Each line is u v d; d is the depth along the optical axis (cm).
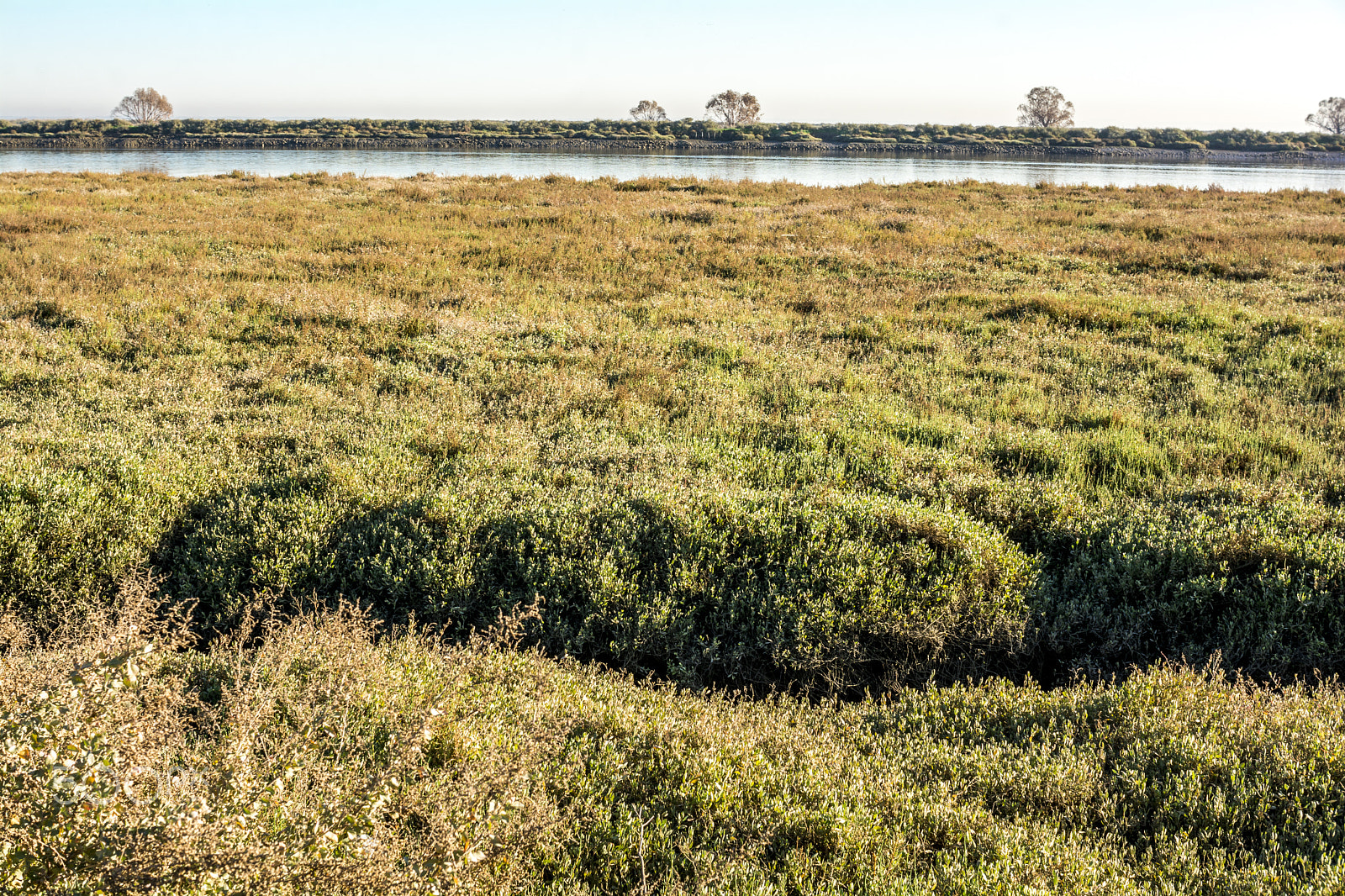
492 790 319
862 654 547
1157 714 447
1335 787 376
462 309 1363
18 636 451
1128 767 405
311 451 782
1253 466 775
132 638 324
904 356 1184
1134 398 996
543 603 571
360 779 316
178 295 1353
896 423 900
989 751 429
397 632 546
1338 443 827
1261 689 502
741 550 624
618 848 334
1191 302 1493
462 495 681
